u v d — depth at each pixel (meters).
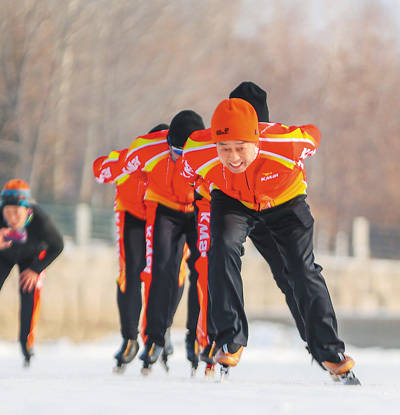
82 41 79.69
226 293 11.84
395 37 139.38
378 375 17.45
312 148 11.77
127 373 18.09
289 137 11.50
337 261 77.50
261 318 59.59
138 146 15.59
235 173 11.45
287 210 11.97
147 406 7.00
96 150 93.44
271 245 13.26
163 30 87.00
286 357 33.88
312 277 11.92
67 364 22.42
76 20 77.31
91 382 10.16
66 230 66.88
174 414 6.57
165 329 16.06
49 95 76.88
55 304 55.97
